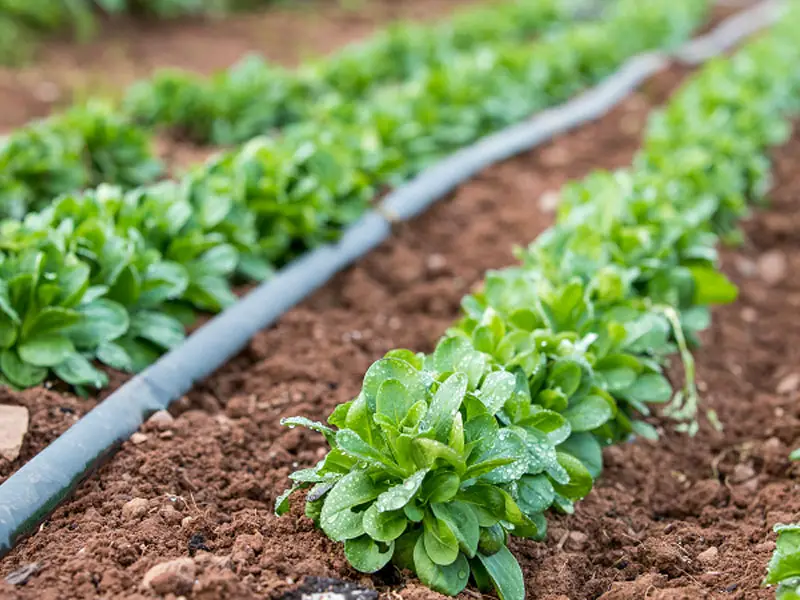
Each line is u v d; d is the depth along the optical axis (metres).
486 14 2.81
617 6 3.29
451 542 0.97
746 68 2.21
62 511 1.05
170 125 1.82
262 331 1.29
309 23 3.01
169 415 1.15
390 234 1.51
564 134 2.05
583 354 1.09
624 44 2.76
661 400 1.14
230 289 1.35
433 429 0.96
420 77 1.96
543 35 2.88
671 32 2.96
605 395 1.09
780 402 1.27
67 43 2.43
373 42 2.33
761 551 1.04
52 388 1.16
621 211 1.33
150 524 1.02
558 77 2.27
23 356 1.14
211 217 1.31
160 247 1.28
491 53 2.16
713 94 1.92
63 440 1.08
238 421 1.16
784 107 2.29
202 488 1.08
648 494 1.13
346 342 1.30
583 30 2.60
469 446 0.97
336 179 1.46
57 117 1.63
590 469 1.08
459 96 1.90
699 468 1.18
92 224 1.20
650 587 1.00
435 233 1.55
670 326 1.25
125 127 1.56
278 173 1.40
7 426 1.10
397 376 1.00
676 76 2.56
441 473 0.97
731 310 1.44
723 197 1.56
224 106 1.80
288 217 1.38
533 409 1.04
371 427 0.99
